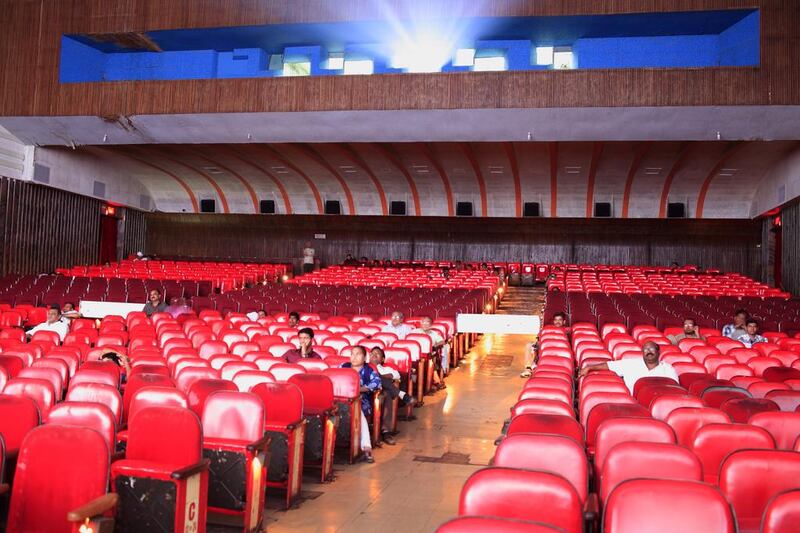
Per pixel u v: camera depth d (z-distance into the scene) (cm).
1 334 980
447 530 238
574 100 1555
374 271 2361
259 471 472
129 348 905
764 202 2214
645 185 2402
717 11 1536
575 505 280
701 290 1938
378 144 1992
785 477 336
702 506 265
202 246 2830
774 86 1470
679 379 697
